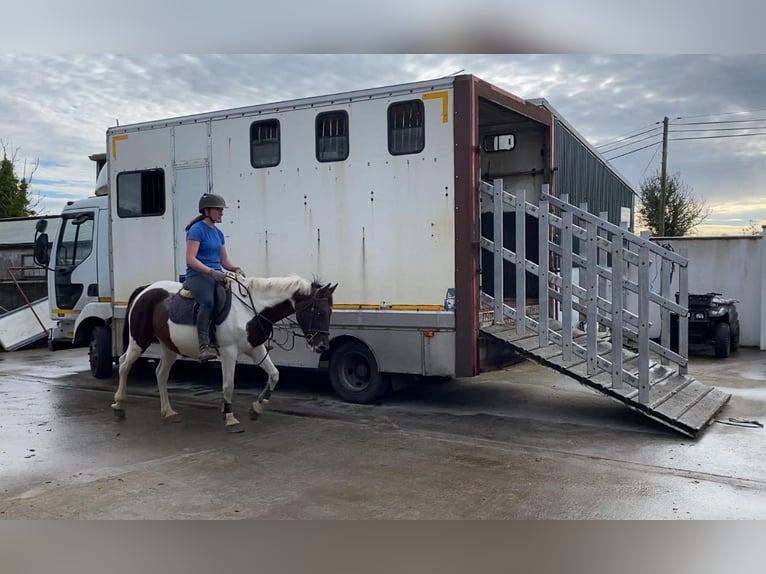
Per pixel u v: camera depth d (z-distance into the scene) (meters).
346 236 7.38
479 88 6.84
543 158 8.52
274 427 6.69
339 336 7.52
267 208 7.87
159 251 8.73
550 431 6.42
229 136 8.08
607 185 15.24
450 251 6.83
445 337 6.90
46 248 10.03
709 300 11.49
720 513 4.38
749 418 6.84
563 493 4.73
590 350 6.59
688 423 6.16
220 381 9.45
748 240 12.83
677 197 30.20
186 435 6.43
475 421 6.84
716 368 10.25
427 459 5.55
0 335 13.88
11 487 4.98
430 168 6.89
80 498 4.73
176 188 8.53
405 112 7.00
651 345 7.92
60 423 7.00
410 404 7.68
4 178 28.78
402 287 7.09
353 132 7.28
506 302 8.70
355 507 4.51
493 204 7.14
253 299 6.52
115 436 6.43
